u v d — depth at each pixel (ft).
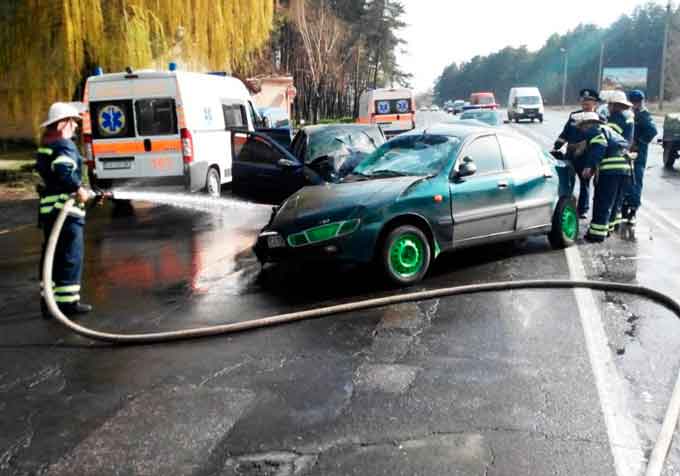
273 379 14.42
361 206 20.76
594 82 374.22
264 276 23.76
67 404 13.55
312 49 168.86
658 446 10.93
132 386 14.37
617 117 30.50
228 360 15.67
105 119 41.06
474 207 22.98
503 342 16.20
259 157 33.55
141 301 21.11
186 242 31.04
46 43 51.08
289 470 10.73
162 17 55.06
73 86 52.13
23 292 22.90
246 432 12.07
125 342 17.11
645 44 353.72
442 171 22.58
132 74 40.42
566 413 12.40
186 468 10.94
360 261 20.72
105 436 12.12
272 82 135.44
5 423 12.80
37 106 52.60
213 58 58.75
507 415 12.36
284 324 18.13
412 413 12.55
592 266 23.80
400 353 15.66
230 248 29.22
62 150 19.42
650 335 16.48
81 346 17.06
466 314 18.45
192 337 17.33
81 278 24.52
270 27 64.28
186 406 13.24
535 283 20.98
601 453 10.97
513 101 152.05
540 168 25.72
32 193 50.34
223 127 45.70
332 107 193.06
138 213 41.06
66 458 11.39
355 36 205.16
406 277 21.36
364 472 10.58
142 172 41.09
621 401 12.87
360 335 17.01
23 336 17.98
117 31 52.54
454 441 11.46
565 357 15.14
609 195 27.84
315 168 31.48
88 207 44.01
